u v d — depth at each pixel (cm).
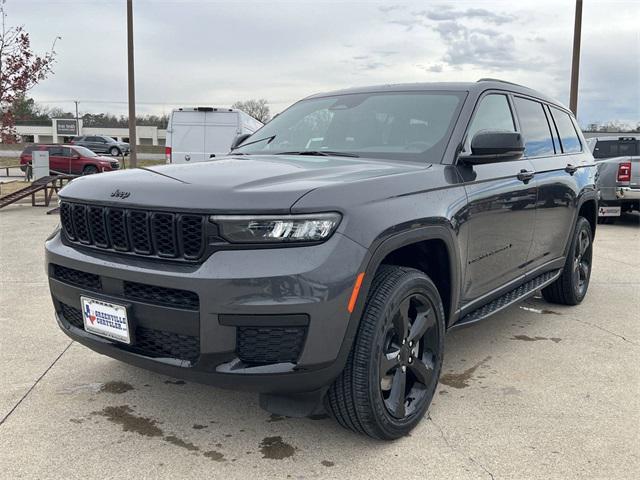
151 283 253
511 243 392
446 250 311
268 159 339
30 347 413
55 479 253
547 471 262
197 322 245
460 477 257
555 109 512
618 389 352
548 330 470
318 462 269
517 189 388
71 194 295
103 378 362
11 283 603
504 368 385
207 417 313
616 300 572
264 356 246
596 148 1482
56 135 9050
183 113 1495
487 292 374
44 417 310
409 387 306
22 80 1648
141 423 305
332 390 268
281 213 240
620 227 1198
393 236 267
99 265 272
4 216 1216
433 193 305
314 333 241
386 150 350
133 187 272
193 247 250
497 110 399
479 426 304
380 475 258
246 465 266
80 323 305
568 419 312
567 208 484
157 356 262
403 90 400
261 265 239
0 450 275
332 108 410
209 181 264
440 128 352
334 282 241
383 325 266
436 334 309
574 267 526
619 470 263
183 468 263
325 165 310
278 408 266
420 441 288
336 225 248
